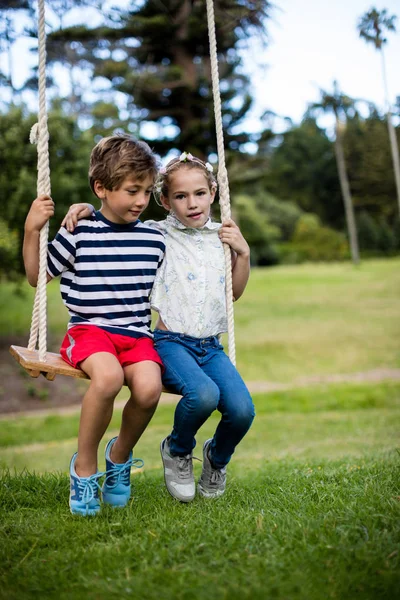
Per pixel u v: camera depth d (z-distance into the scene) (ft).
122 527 8.16
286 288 81.92
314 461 16.33
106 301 9.04
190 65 47.11
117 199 8.97
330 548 7.07
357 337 57.00
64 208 46.32
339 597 6.21
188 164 9.74
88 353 8.53
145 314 9.41
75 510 8.72
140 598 6.27
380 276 89.51
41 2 9.50
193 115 49.44
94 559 7.19
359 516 7.98
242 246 9.95
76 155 47.01
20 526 8.38
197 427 8.89
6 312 61.21
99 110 60.39
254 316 66.03
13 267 44.86
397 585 6.35
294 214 137.80
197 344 9.52
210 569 6.91
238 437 9.23
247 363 50.14
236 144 48.52
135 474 15.53
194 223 9.80
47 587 6.70
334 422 30.17
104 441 29.09
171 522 8.30
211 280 9.80
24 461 25.17
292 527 7.79
